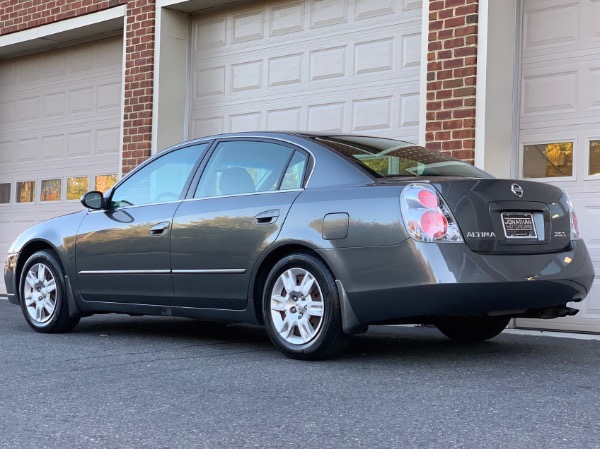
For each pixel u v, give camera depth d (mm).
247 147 5887
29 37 12078
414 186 4883
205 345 6074
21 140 12875
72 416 3820
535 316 5262
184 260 5883
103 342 6242
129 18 10758
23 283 6973
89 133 11875
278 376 4770
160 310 6125
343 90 9055
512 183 5105
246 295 5551
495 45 7562
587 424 3625
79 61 12055
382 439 3400
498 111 7586
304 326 5258
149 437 3453
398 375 4785
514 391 4324
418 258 4762
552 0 7535
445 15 7781
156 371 4953
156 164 6414
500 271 4828
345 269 5016
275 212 5410
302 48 9477
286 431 3535
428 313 4781
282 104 9648
